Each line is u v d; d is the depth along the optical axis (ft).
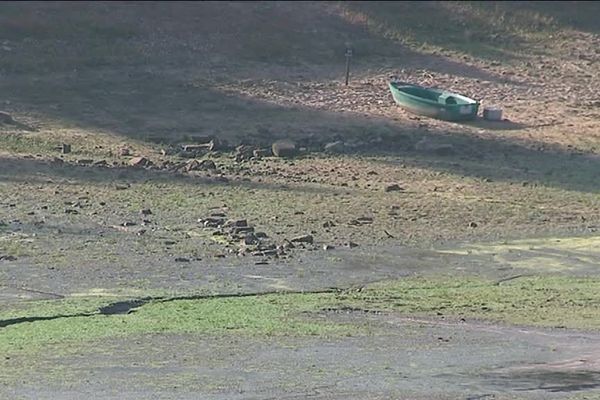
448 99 445.78
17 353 199.41
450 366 196.75
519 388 184.14
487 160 388.98
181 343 207.62
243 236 295.48
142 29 504.84
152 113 423.23
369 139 404.98
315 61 498.69
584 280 269.64
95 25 500.33
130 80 456.86
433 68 501.56
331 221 315.17
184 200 330.54
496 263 283.38
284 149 386.52
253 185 350.23
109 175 353.72
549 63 513.45
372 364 196.85
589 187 362.33
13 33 484.74
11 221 301.22
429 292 254.47
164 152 384.27
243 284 255.91
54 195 328.70
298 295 248.52
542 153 397.80
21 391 178.60
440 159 388.37
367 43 520.83
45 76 453.17
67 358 196.85
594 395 180.55
